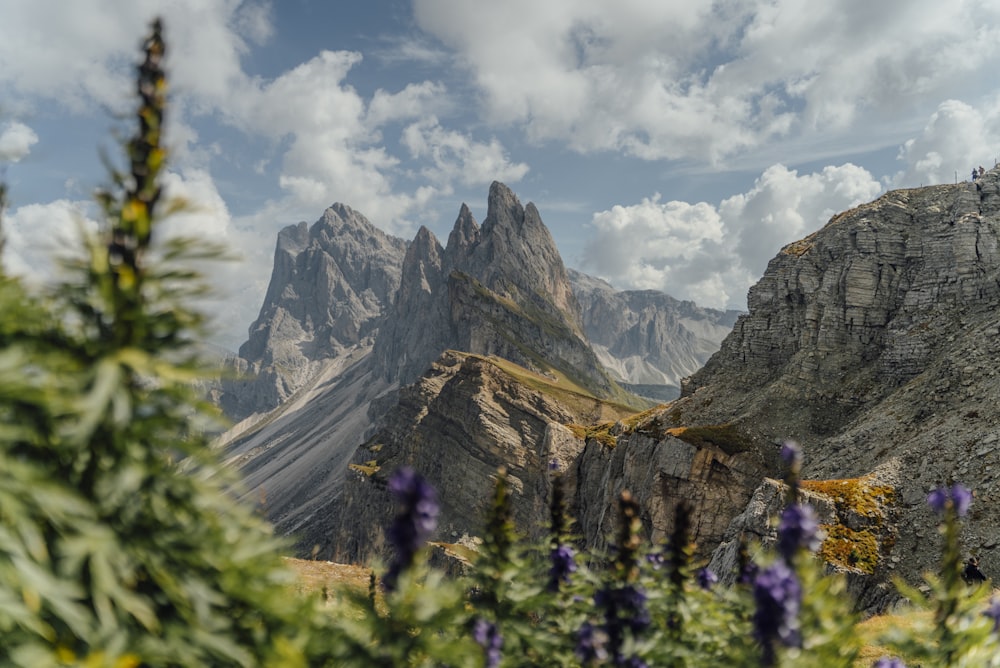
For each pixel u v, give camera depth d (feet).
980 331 248.93
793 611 18.06
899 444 225.76
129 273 13.47
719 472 276.82
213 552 14.87
